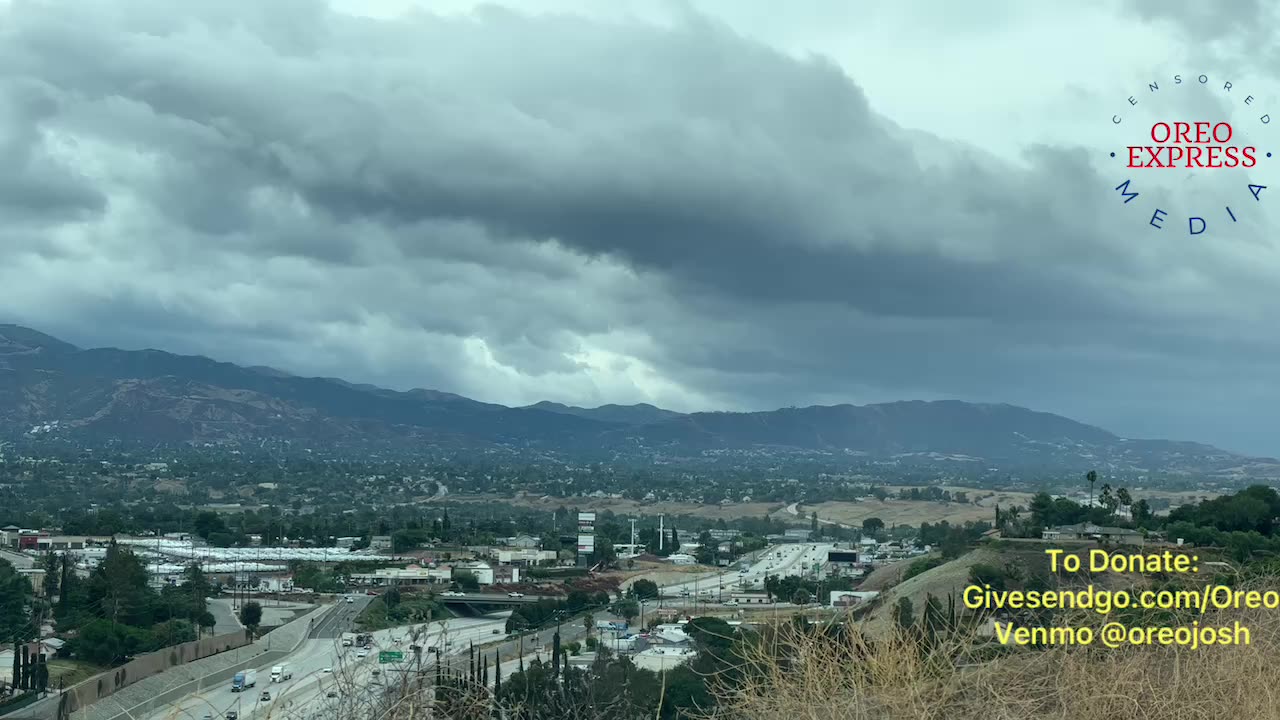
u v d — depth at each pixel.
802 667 9.25
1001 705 8.89
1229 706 9.26
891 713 8.85
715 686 9.85
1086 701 9.03
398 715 8.82
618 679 17.98
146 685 50.88
